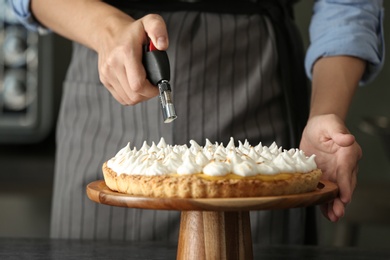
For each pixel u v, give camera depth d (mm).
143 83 1328
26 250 1489
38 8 1672
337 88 1599
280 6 1811
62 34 1653
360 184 3199
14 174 3076
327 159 1427
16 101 3129
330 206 1373
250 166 1167
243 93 1728
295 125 1756
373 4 1706
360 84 1761
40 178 3078
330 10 1691
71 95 1840
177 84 1698
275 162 1216
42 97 3145
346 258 1437
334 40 1640
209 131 1711
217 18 1729
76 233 1775
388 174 3652
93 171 1756
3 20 3086
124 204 1163
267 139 1752
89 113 1797
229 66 1729
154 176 1175
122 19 1494
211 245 1224
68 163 1815
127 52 1333
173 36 1701
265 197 1127
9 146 3334
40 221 2988
